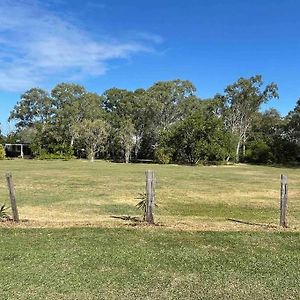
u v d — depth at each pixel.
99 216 10.78
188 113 66.44
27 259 6.04
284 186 8.94
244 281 5.31
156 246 6.87
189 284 5.17
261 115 75.50
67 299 4.62
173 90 67.25
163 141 56.94
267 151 61.31
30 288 4.92
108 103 74.25
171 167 44.00
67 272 5.52
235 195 17.59
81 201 14.51
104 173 30.80
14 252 6.38
